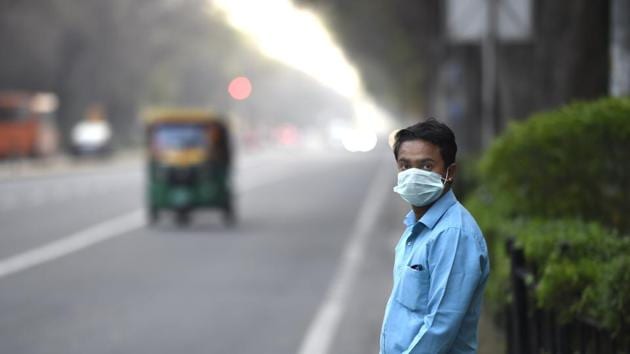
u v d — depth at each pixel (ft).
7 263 115.03
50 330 76.07
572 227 52.01
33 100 404.77
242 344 71.56
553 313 41.60
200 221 170.60
